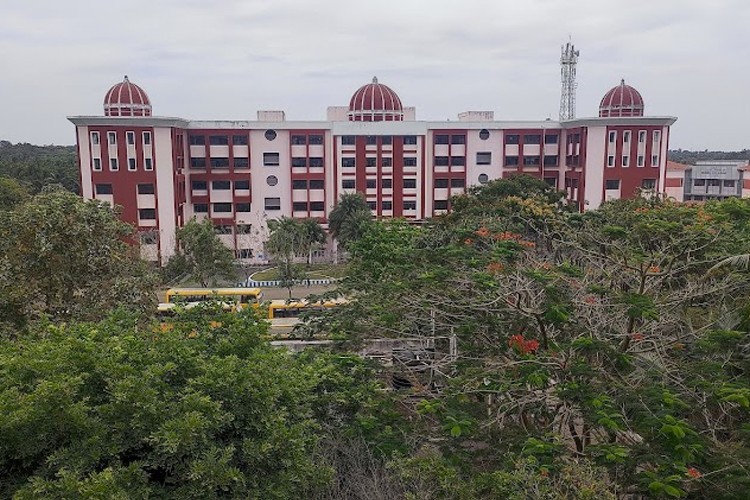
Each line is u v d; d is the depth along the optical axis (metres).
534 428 10.21
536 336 11.64
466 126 52.56
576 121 50.22
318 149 51.47
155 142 44.84
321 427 9.85
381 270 16.61
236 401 8.02
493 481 7.88
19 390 7.31
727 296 12.48
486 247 17.48
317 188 51.91
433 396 11.49
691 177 73.19
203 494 7.15
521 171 53.59
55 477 6.81
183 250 39.78
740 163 72.56
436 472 8.12
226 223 51.03
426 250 16.39
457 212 32.91
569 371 9.82
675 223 12.98
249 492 7.58
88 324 9.40
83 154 44.44
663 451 8.08
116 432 7.14
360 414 10.45
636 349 10.99
